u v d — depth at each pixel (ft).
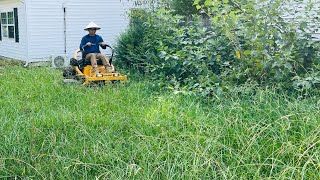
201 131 10.75
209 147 9.49
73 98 17.21
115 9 36.86
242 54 15.24
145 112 13.58
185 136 10.45
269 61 14.30
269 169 8.86
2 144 10.73
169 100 14.51
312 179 8.05
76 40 35.76
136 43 25.53
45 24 34.24
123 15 36.86
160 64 20.38
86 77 20.33
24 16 34.17
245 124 10.73
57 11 34.58
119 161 9.67
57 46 35.01
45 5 34.01
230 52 17.13
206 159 8.70
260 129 10.19
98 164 9.52
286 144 9.23
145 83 19.42
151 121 12.26
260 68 14.56
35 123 12.78
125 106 15.14
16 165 9.91
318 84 13.61
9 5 37.91
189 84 16.14
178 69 18.12
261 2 15.10
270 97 12.39
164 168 9.09
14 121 12.89
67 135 11.87
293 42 14.69
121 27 37.27
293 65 14.80
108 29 36.83
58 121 13.02
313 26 15.76
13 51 38.01
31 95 18.06
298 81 13.12
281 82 13.89
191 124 11.73
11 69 27.73
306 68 15.02
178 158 9.32
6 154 10.29
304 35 15.17
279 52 14.40
